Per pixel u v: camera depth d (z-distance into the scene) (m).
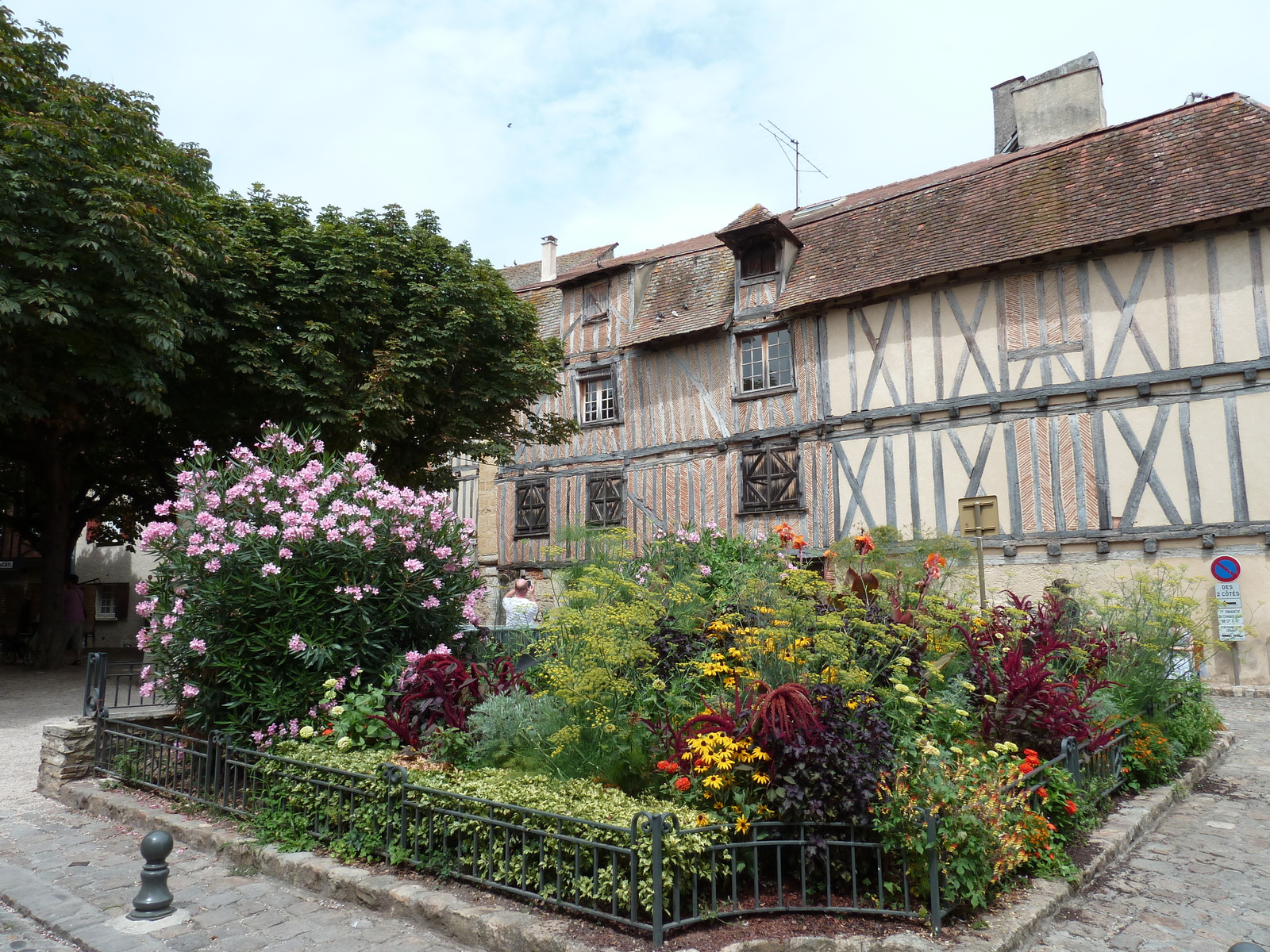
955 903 3.32
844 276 14.03
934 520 12.69
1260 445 10.51
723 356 15.68
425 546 5.89
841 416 13.78
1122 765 5.32
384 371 11.03
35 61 9.48
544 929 3.18
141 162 9.57
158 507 5.70
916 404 13.04
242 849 4.28
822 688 3.57
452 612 6.00
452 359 12.09
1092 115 15.05
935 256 13.11
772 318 14.95
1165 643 6.22
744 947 3.02
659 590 5.73
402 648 5.76
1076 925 3.50
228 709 5.23
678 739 3.70
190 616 5.21
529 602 9.07
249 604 5.12
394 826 3.97
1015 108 15.91
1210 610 8.29
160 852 3.69
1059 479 11.78
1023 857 3.70
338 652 5.21
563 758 4.03
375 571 5.47
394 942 3.35
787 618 4.12
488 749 4.25
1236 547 10.60
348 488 5.96
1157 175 11.77
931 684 4.59
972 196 13.70
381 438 12.03
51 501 13.64
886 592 5.37
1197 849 4.52
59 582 13.74
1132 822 4.68
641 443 16.70
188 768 5.34
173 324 9.05
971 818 3.29
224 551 5.17
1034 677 4.52
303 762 4.37
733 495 15.16
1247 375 10.62
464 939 3.34
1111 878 4.05
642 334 16.62
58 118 8.84
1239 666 10.49
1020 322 12.29
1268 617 10.33
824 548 13.73
